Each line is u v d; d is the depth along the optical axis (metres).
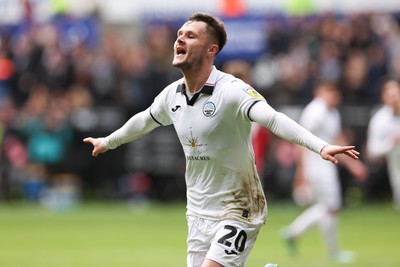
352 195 62.88
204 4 66.31
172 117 20.91
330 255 38.66
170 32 67.06
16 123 66.00
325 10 66.19
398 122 45.75
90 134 65.38
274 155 62.56
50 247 43.00
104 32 70.94
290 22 65.69
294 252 39.25
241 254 20.33
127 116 64.62
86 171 66.56
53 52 68.69
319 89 38.94
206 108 20.11
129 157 65.75
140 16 67.75
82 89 66.50
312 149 18.70
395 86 45.94
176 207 64.06
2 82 69.12
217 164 20.31
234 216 20.28
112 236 48.00
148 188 66.31
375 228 51.62
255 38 64.94
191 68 20.25
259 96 19.73
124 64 66.12
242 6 65.31
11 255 39.75
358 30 64.81
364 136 62.59
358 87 63.19
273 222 54.12
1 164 66.12
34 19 70.12
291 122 19.06
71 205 64.88
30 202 66.75
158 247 42.88
